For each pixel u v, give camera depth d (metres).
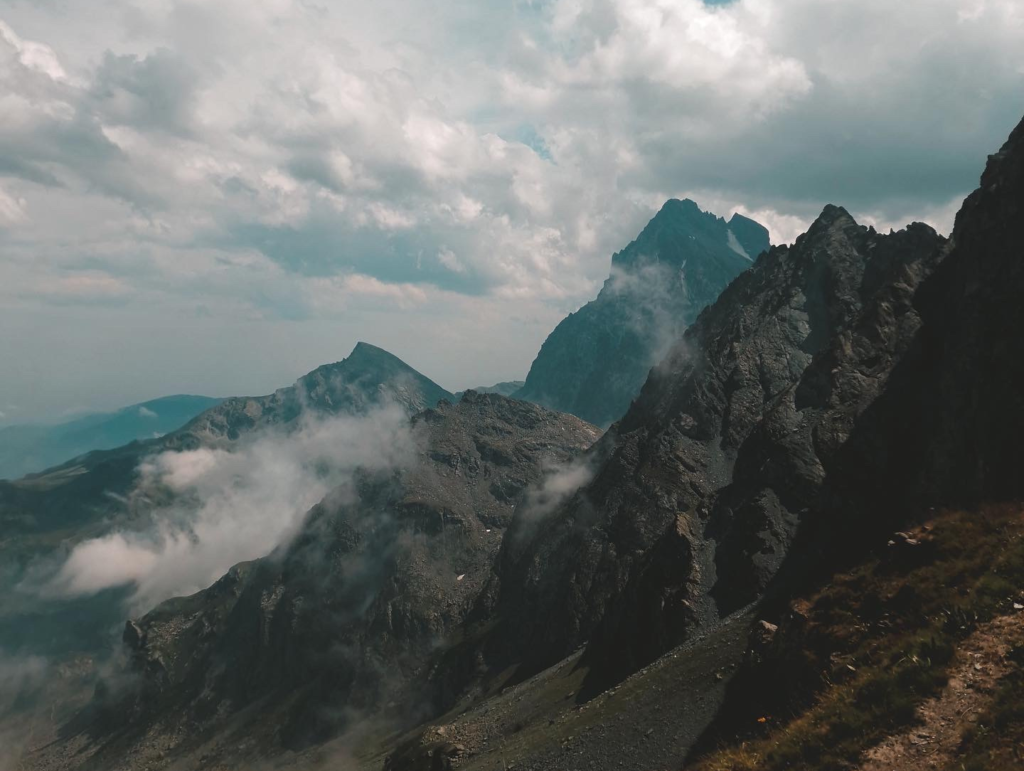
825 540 77.69
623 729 67.19
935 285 100.12
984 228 82.44
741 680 59.28
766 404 142.62
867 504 76.81
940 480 70.38
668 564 104.25
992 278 78.25
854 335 108.31
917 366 85.75
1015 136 87.56
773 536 94.56
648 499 144.75
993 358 72.12
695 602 95.56
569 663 115.94
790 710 45.22
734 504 107.94
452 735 104.19
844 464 82.06
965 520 45.00
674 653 79.38
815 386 109.62
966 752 28.86
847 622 45.59
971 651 34.00
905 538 46.47
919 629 38.25
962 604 36.88
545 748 73.62
